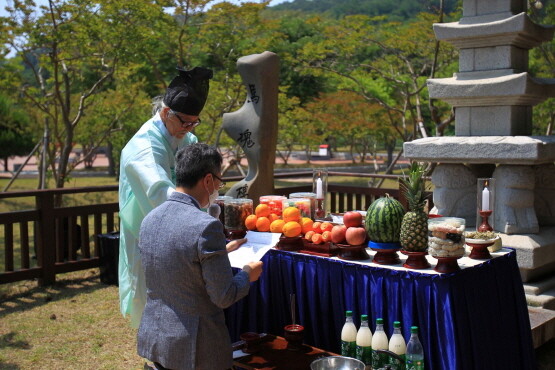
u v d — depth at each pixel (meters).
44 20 10.80
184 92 3.48
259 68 5.86
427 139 5.98
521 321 3.63
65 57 11.98
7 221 6.34
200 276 2.52
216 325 2.58
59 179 11.88
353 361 3.17
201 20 13.53
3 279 6.33
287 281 3.74
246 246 3.82
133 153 3.49
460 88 5.77
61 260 6.89
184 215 2.56
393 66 16.34
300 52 15.16
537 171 5.93
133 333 5.28
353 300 3.40
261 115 5.88
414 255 3.21
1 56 11.50
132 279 3.71
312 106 18.17
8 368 4.52
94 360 4.69
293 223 3.70
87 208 6.92
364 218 3.82
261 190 5.92
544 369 4.36
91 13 11.03
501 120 5.72
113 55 12.04
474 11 5.87
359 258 3.49
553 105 12.61
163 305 2.58
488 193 3.99
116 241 6.65
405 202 4.64
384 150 46.84
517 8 5.80
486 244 3.45
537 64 13.01
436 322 3.07
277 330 3.85
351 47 14.50
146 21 11.91
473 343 3.14
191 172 2.64
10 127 25.14
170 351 2.53
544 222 5.92
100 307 5.98
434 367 3.12
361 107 17.12
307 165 32.59
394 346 3.14
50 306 6.02
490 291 3.38
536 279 5.54
